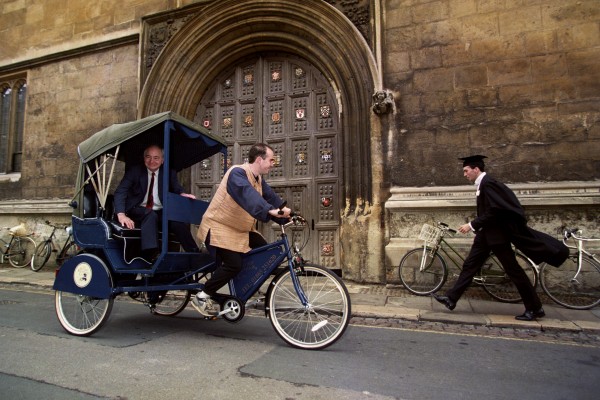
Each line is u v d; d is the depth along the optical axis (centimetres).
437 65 647
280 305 361
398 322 452
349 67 712
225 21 805
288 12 755
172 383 269
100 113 922
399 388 264
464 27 638
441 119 636
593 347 363
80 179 439
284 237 362
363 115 691
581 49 582
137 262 404
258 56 837
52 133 973
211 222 371
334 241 736
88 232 411
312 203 758
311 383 271
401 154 651
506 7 620
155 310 484
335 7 722
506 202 437
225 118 851
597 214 549
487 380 280
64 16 993
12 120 1062
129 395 250
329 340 340
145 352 337
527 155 589
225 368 299
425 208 620
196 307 386
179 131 468
